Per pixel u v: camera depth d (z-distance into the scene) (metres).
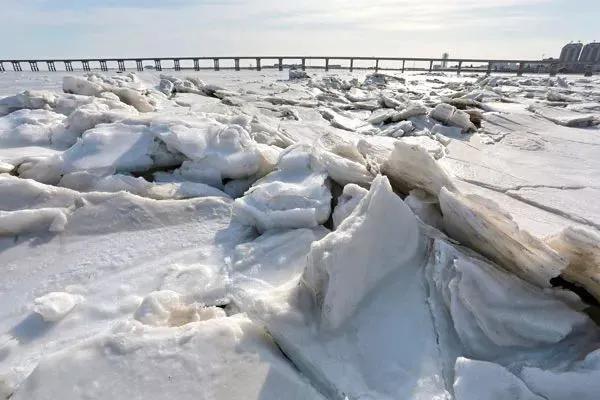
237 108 10.24
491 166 6.48
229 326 2.33
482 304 2.27
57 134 5.48
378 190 2.58
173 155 4.86
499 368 1.90
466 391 1.86
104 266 3.19
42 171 4.42
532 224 4.13
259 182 4.28
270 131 6.44
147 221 3.73
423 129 9.27
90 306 2.77
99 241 3.48
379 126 9.84
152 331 2.26
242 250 3.31
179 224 3.76
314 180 3.92
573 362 2.01
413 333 2.28
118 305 2.78
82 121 5.45
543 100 14.85
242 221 3.79
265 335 2.38
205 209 3.96
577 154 7.45
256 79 23.25
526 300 2.32
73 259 3.26
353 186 3.64
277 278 3.00
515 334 2.19
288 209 3.59
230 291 2.93
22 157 4.59
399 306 2.43
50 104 6.81
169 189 4.26
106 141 4.70
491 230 2.56
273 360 2.17
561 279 2.61
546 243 2.51
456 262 2.45
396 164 3.73
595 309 2.43
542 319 2.21
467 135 8.95
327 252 2.32
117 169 4.52
